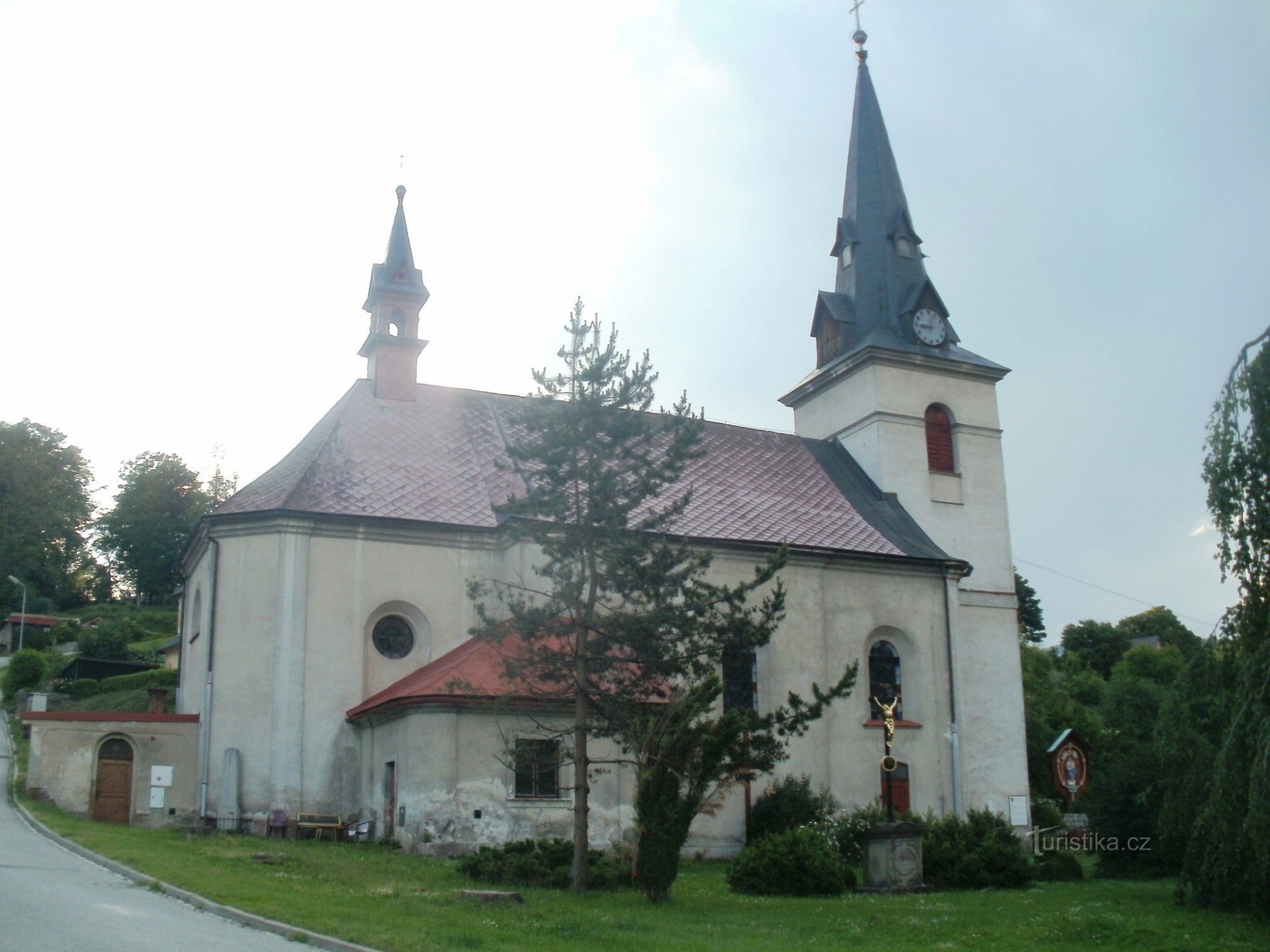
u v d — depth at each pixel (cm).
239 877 1769
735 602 2242
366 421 3375
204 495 9856
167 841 2320
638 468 2203
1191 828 1877
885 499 3881
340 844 2633
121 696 5103
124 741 2970
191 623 3381
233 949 1199
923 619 3559
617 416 2152
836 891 2164
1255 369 1795
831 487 3856
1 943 1153
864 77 4500
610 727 2095
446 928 1407
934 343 4116
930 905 1992
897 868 2250
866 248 4244
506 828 2602
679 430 2319
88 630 7912
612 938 1416
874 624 3488
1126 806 2627
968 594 3888
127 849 2056
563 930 1456
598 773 2212
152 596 9669
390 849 2592
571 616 2189
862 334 4153
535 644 2252
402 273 3628
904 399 4003
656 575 2103
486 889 1920
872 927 1695
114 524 9612
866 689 3438
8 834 2311
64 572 9519
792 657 3316
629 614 2144
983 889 2317
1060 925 1709
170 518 9681
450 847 2536
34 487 9212
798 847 2209
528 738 2672
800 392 4306
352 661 2959
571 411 2145
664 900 1886
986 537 3997
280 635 2902
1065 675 8069
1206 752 1850
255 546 2986
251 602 2952
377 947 1247
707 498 3550
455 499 3206
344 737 2912
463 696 2512
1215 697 1828
